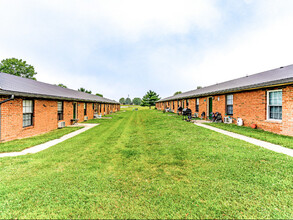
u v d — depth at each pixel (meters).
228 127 8.74
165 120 13.71
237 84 10.20
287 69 8.63
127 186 2.89
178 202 2.37
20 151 5.30
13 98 6.32
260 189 2.63
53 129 10.18
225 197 2.46
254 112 8.45
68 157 4.61
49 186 2.91
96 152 5.09
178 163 3.91
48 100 9.64
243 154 4.26
